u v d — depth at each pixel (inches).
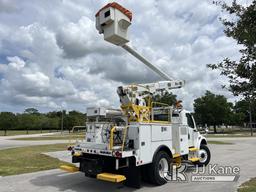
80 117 2652.6
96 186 308.8
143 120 308.7
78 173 387.5
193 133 414.9
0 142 1190.9
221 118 2490.2
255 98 171.2
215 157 546.6
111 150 273.1
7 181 339.3
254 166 428.5
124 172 287.3
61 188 301.0
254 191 254.7
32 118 3159.5
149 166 304.5
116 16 295.3
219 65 188.4
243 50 170.9
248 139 1323.8
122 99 315.9
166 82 384.8
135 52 350.0
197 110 2583.7
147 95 341.7
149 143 301.4
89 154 305.9
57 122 3292.3
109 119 323.6
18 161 513.7
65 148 794.8
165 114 367.2
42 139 1428.4
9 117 2615.7
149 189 290.8
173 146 352.2
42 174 384.2
